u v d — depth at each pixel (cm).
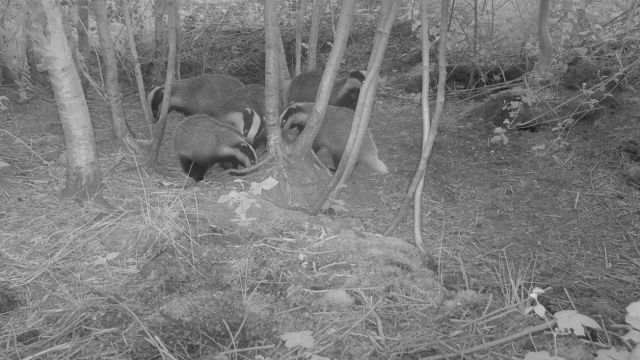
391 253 409
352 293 369
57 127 623
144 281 372
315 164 536
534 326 350
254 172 531
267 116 496
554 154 601
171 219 427
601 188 546
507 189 550
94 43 850
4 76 748
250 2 1058
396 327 348
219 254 396
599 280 426
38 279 371
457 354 326
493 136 655
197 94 719
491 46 809
